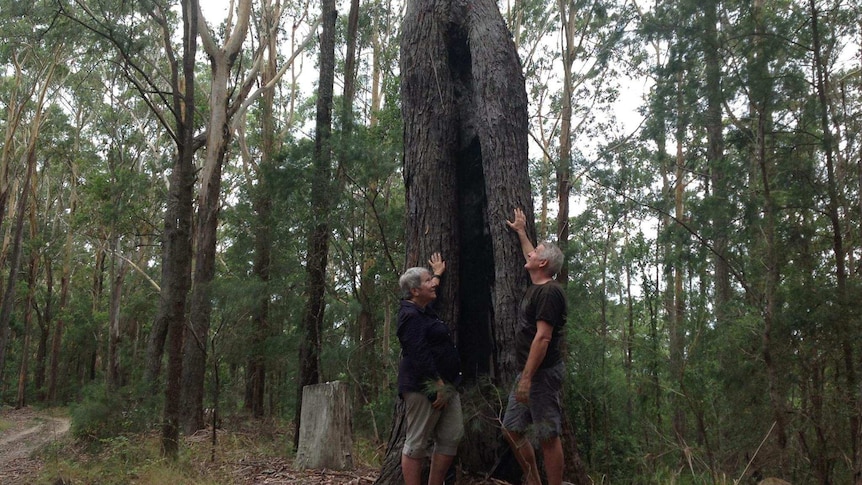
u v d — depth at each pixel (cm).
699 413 677
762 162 726
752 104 750
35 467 909
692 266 974
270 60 2012
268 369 1338
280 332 1102
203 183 1622
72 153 3509
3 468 935
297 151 1028
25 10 1227
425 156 570
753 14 732
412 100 586
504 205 543
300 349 1001
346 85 1259
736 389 690
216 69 1656
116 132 2859
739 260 927
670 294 1027
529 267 464
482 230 579
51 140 3456
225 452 945
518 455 463
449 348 471
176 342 815
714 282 1138
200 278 1584
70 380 3853
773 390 646
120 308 3025
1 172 2889
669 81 894
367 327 1206
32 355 4669
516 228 534
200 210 1614
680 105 905
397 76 1672
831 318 620
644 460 679
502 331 526
